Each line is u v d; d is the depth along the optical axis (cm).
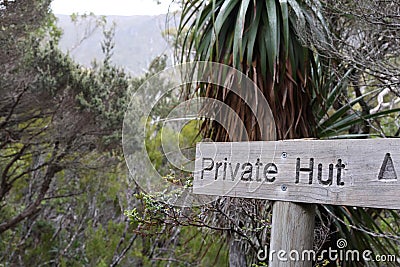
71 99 409
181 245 354
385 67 198
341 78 205
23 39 384
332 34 190
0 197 448
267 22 177
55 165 440
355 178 92
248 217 187
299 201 100
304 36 173
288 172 103
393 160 88
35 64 396
